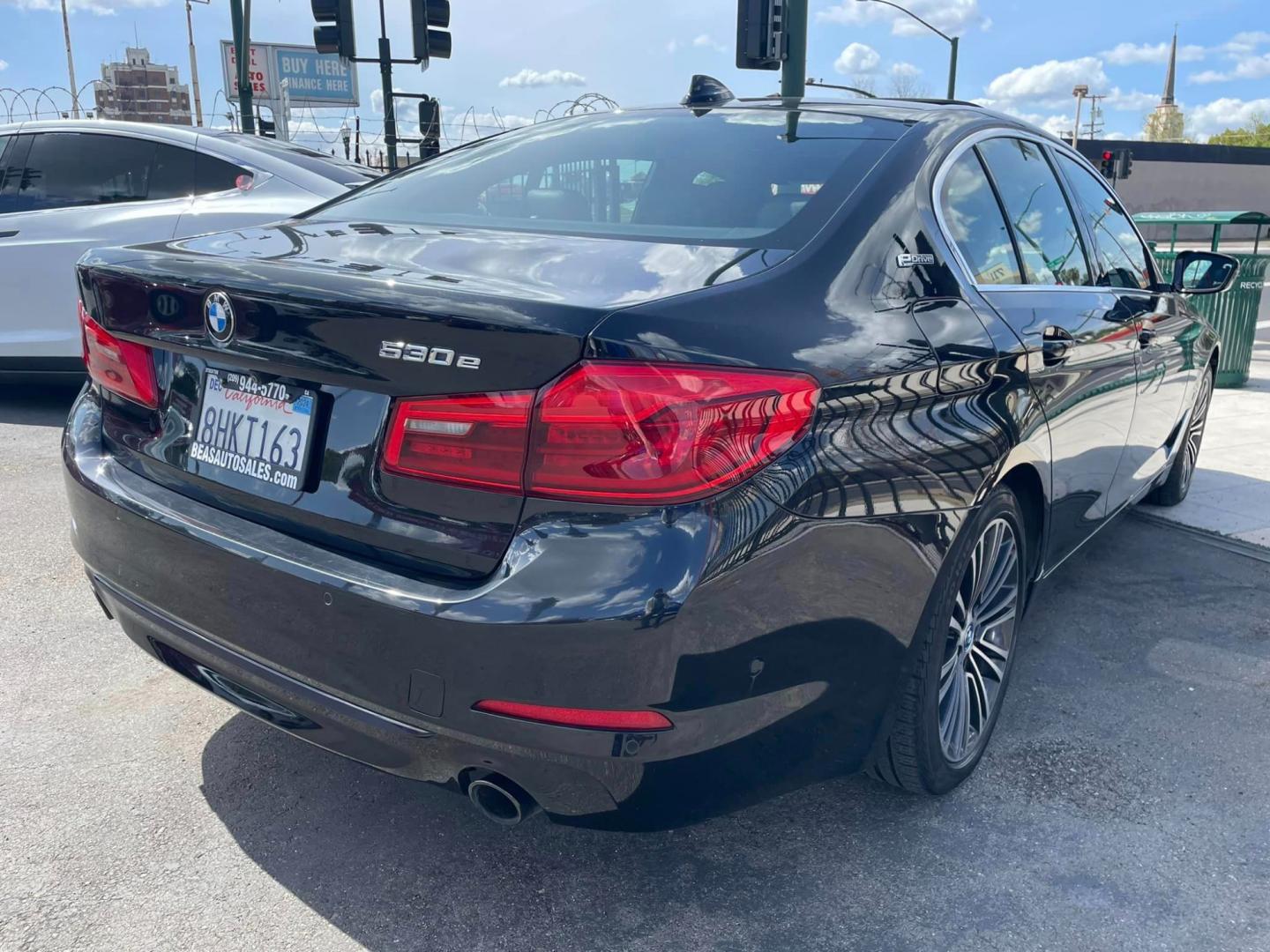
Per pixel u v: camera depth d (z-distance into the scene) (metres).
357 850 2.34
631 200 2.47
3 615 3.47
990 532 2.50
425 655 1.75
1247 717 3.01
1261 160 49.22
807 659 1.89
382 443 1.85
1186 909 2.20
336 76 43.81
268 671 1.99
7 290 5.98
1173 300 4.03
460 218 2.54
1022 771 2.70
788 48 8.93
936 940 2.09
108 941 2.04
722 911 2.17
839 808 2.53
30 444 5.62
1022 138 3.14
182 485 2.19
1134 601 3.86
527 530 1.71
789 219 2.24
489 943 2.06
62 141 6.09
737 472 1.72
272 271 1.98
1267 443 6.47
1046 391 2.62
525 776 1.77
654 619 1.65
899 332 2.11
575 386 1.66
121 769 2.62
